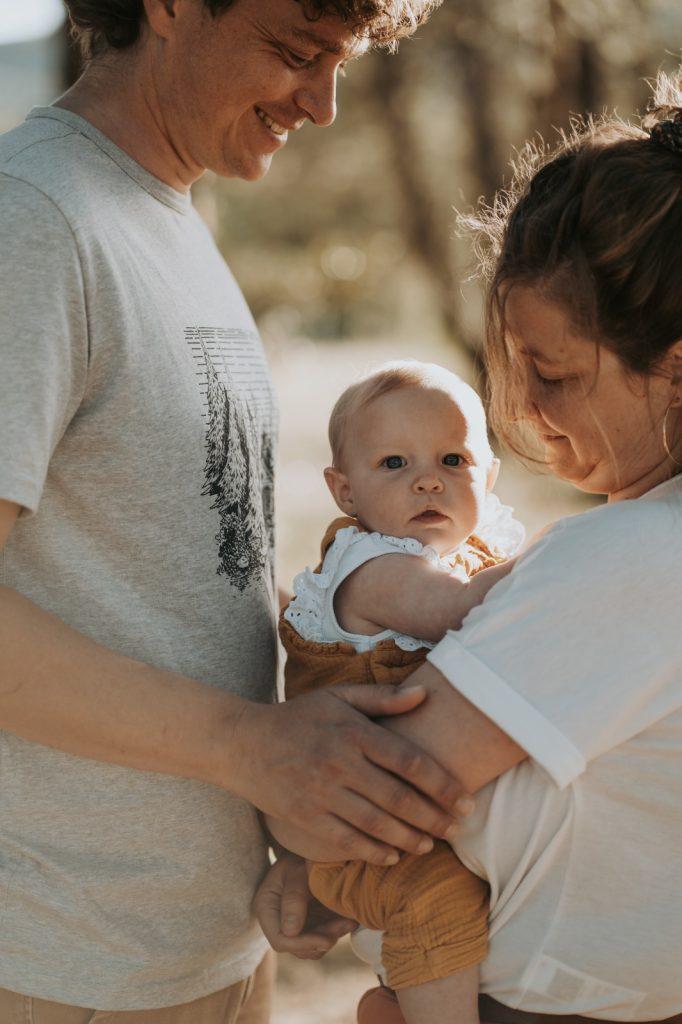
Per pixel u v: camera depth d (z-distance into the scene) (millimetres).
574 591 1343
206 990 1699
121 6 1650
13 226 1431
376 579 1678
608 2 7109
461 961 1462
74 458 1521
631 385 1392
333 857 1575
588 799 1384
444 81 9258
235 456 1710
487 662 1376
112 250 1525
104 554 1562
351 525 1808
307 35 1611
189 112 1672
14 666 1412
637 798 1380
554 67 7562
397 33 1727
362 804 1441
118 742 1471
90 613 1554
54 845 1577
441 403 1770
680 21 7227
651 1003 1458
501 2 7852
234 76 1623
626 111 7258
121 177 1632
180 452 1601
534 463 1585
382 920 1537
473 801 1410
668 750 1369
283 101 1686
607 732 1347
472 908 1479
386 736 1426
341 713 1461
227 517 1689
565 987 1445
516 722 1350
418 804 1424
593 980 1435
